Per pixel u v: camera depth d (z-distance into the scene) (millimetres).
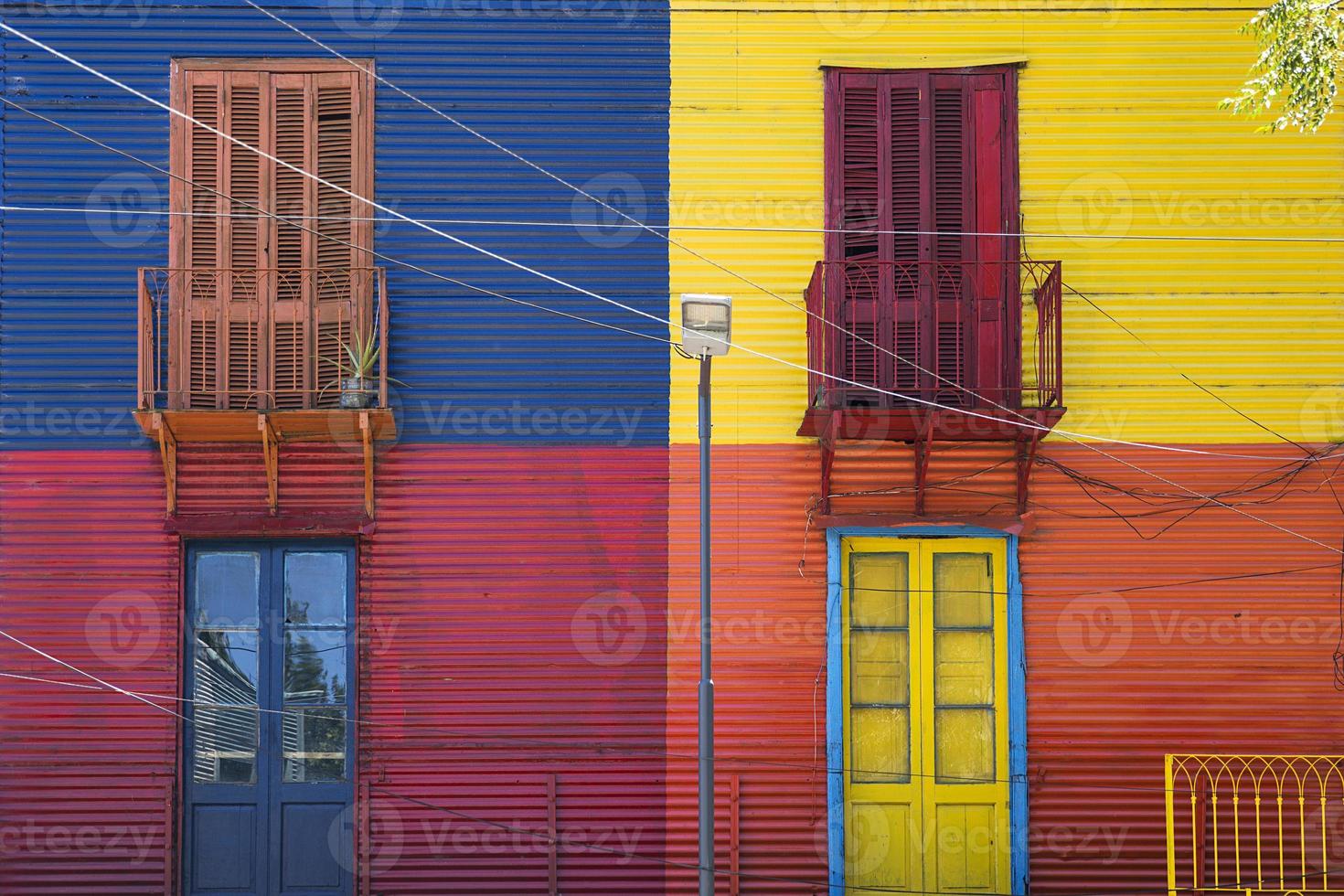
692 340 8992
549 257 11555
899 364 11219
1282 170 11570
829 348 10859
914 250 11422
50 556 11164
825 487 11219
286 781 11125
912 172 11508
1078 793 11086
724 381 11445
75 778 10977
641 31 11656
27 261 11398
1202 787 11000
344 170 11523
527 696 11195
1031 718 11164
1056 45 11609
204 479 11266
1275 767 11070
